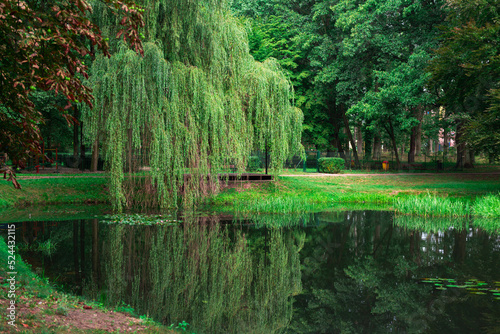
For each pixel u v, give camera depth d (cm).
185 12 1550
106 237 1191
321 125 3925
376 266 953
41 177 2094
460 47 2053
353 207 1981
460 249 1123
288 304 712
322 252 1099
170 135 1547
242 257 1038
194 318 642
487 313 641
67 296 608
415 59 2769
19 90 492
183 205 1784
